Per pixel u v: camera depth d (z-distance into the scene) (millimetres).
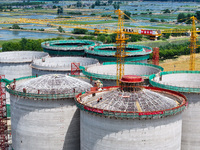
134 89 90625
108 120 82875
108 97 90312
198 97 100250
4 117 121438
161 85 105562
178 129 87875
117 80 123188
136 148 82688
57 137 101500
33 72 146625
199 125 101875
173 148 86875
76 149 103875
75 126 102188
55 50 182000
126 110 84062
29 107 100938
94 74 126188
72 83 106250
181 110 85062
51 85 103938
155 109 84750
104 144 84625
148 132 82250
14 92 102375
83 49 178500
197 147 103062
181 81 120125
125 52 162250
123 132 82188
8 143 125625
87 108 84938
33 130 101875
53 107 99625
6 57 172625
